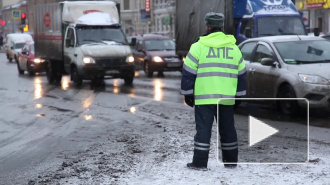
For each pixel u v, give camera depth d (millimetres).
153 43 40094
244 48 20969
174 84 32125
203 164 10242
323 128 15594
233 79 10016
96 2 33375
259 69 19234
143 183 9453
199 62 9953
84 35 31672
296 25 30953
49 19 34688
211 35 9984
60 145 13930
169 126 16297
